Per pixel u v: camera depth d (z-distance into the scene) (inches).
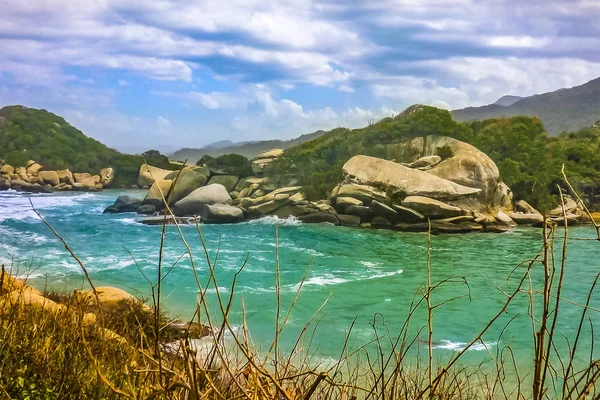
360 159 1664.6
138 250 1063.6
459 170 1646.2
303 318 578.2
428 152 1877.5
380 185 1561.3
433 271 893.8
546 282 82.2
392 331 534.6
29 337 151.0
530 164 1932.8
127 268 864.9
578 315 604.7
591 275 852.0
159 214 1731.1
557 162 1876.2
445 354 448.1
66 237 1238.9
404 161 1898.4
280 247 1125.1
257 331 508.7
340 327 545.0
